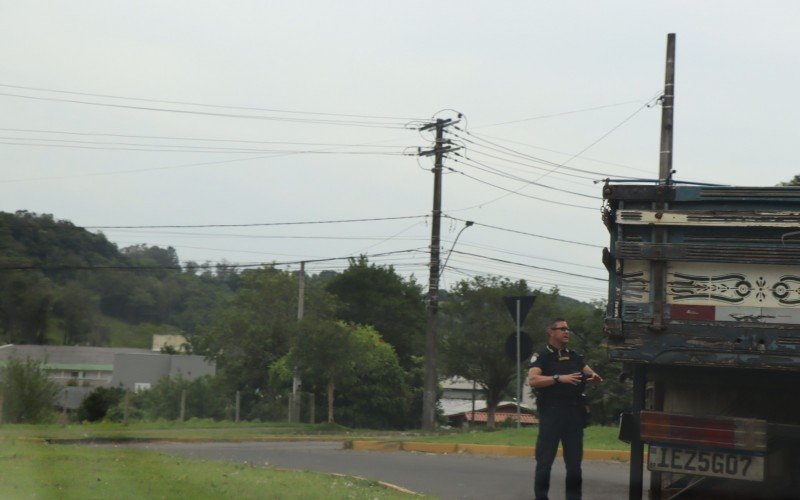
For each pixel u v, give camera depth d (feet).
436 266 107.04
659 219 26.66
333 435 78.69
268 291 165.48
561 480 39.70
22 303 164.45
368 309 206.59
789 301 25.84
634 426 27.55
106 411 108.99
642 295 26.73
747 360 25.90
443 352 175.83
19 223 167.02
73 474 32.01
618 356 26.63
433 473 42.24
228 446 60.90
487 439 58.95
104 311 194.18
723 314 26.18
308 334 117.29
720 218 26.32
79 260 179.11
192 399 132.05
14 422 85.30
